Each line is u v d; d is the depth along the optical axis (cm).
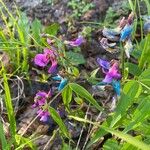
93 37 26
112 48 21
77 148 21
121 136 16
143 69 21
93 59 25
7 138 22
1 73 25
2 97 24
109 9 27
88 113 23
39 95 21
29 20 27
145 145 16
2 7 28
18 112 24
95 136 19
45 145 22
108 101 23
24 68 24
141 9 27
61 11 27
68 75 21
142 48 22
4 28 27
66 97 21
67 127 22
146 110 18
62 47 22
